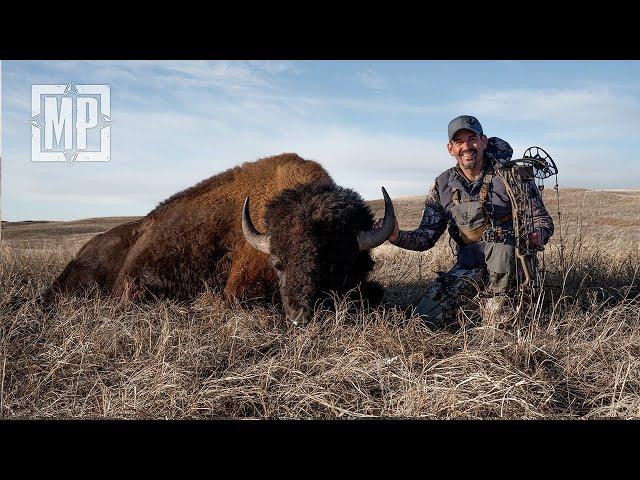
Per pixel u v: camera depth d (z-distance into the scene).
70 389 3.66
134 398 3.40
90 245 6.70
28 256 8.21
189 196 6.41
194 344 4.09
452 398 3.23
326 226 4.49
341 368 3.59
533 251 4.74
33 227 44.84
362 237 4.71
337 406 3.33
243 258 5.59
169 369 3.69
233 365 3.91
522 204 4.74
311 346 4.05
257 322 4.65
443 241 9.60
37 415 3.37
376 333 4.19
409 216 34.53
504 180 4.79
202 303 5.30
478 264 4.96
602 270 6.45
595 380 3.63
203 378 3.69
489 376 3.42
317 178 5.76
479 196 4.99
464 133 4.92
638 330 4.18
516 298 4.61
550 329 4.14
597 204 31.95
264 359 3.91
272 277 5.34
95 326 4.59
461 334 4.23
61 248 10.70
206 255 5.96
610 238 10.93
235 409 3.38
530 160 4.84
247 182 6.19
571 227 12.73
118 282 6.16
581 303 5.12
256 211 5.86
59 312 5.11
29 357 4.17
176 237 6.08
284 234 4.61
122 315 4.81
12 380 3.85
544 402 3.29
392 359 3.74
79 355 4.10
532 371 3.69
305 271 4.42
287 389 3.48
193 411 3.30
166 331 4.25
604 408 3.22
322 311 4.38
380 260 7.98
